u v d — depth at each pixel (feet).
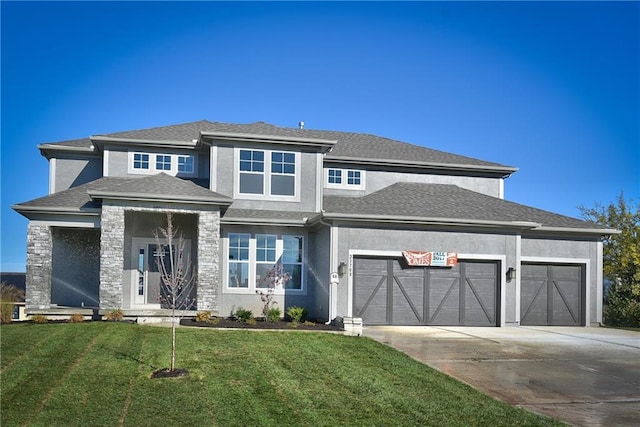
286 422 29.91
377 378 38.91
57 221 67.21
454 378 39.83
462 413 32.19
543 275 73.77
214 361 41.70
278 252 70.28
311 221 67.62
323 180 78.79
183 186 66.69
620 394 37.60
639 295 81.35
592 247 75.15
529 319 72.84
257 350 45.75
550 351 51.03
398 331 60.49
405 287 66.08
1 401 31.76
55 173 79.66
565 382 40.27
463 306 67.46
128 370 38.37
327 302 64.08
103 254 62.34
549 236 73.87
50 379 35.70
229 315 68.33
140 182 66.23
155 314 60.90
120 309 61.82
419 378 39.27
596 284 74.90
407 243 65.98
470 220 66.18
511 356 48.29
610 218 105.40
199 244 64.54
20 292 79.82
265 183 71.61
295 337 51.96
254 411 31.40
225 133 69.87
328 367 41.37
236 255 69.31
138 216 70.44
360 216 63.57
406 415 31.60
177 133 78.89
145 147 75.41
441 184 83.35
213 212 65.10
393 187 78.38
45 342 45.62
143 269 70.03
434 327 65.10
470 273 67.97
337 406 32.81
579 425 31.09
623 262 87.66
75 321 59.47
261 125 77.82
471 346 52.24
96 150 78.23
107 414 30.22
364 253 64.64
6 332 50.24
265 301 64.23
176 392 34.17
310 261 71.05
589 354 50.11
